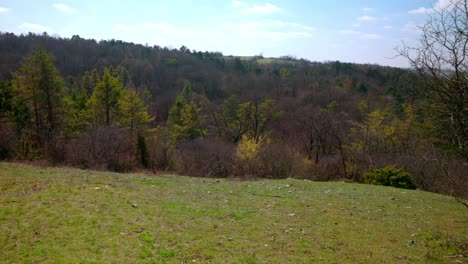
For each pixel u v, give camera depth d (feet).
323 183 60.54
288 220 34.06
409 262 24.48
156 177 60.90
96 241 24.06
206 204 38.45
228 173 84.02
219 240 26.89
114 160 91.50
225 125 141.38
